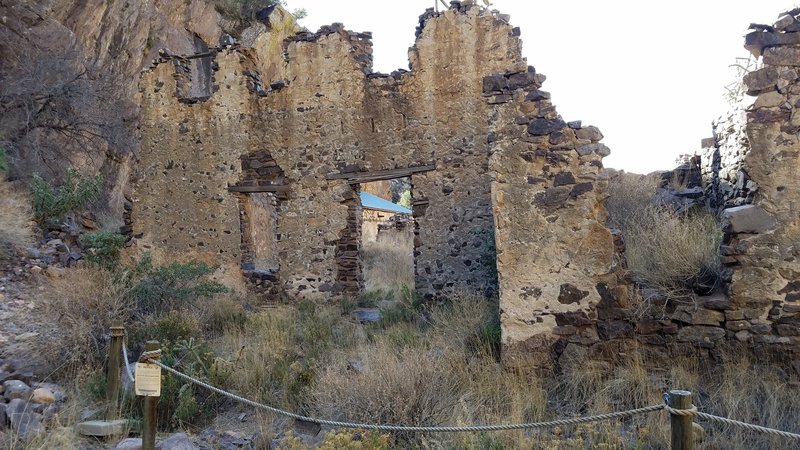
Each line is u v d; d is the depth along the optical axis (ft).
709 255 18.58
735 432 13.92
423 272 32.37
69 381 18.06
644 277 18.90
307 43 35.83
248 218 37.58
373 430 13.71
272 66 78.95
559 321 18.42
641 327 17.90
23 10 45.27
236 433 15.71
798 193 16.83
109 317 21.62
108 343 20.02
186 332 21.58
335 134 34.99
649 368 17.61
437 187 32.60
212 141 37.65
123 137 44.11
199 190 37.70
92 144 47.06
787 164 16.97
